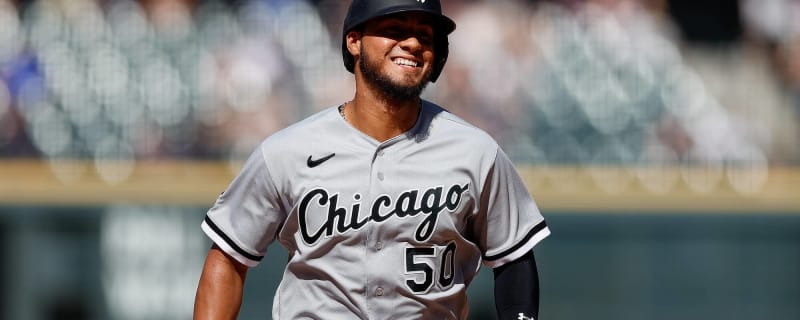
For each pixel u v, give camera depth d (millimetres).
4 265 36156
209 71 37031
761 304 37188
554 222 37375
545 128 37531
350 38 11812
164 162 36625
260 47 37312
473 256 12141
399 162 11672
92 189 36344
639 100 38000
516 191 12188
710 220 37344
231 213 12180
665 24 40875
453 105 37125
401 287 11594
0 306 36125
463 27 37781
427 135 11828
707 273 37188
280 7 37719
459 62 37500
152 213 36469
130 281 36531
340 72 37375
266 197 11922
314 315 11836
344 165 11633
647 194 37281
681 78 38469
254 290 36750
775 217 37375
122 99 36719
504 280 12281
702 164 37688
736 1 47000
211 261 12406
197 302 12320
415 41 11461
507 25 38031
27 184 36250
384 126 11734
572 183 37250
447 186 11641
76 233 36469
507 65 37625
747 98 39625
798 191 37406
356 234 11539
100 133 36594
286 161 11734
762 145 38156
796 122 38875
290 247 12164
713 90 40125
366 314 11641
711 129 38000
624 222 37281
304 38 37531
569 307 37062
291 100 37156
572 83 37812
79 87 36688
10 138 36344
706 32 46906
